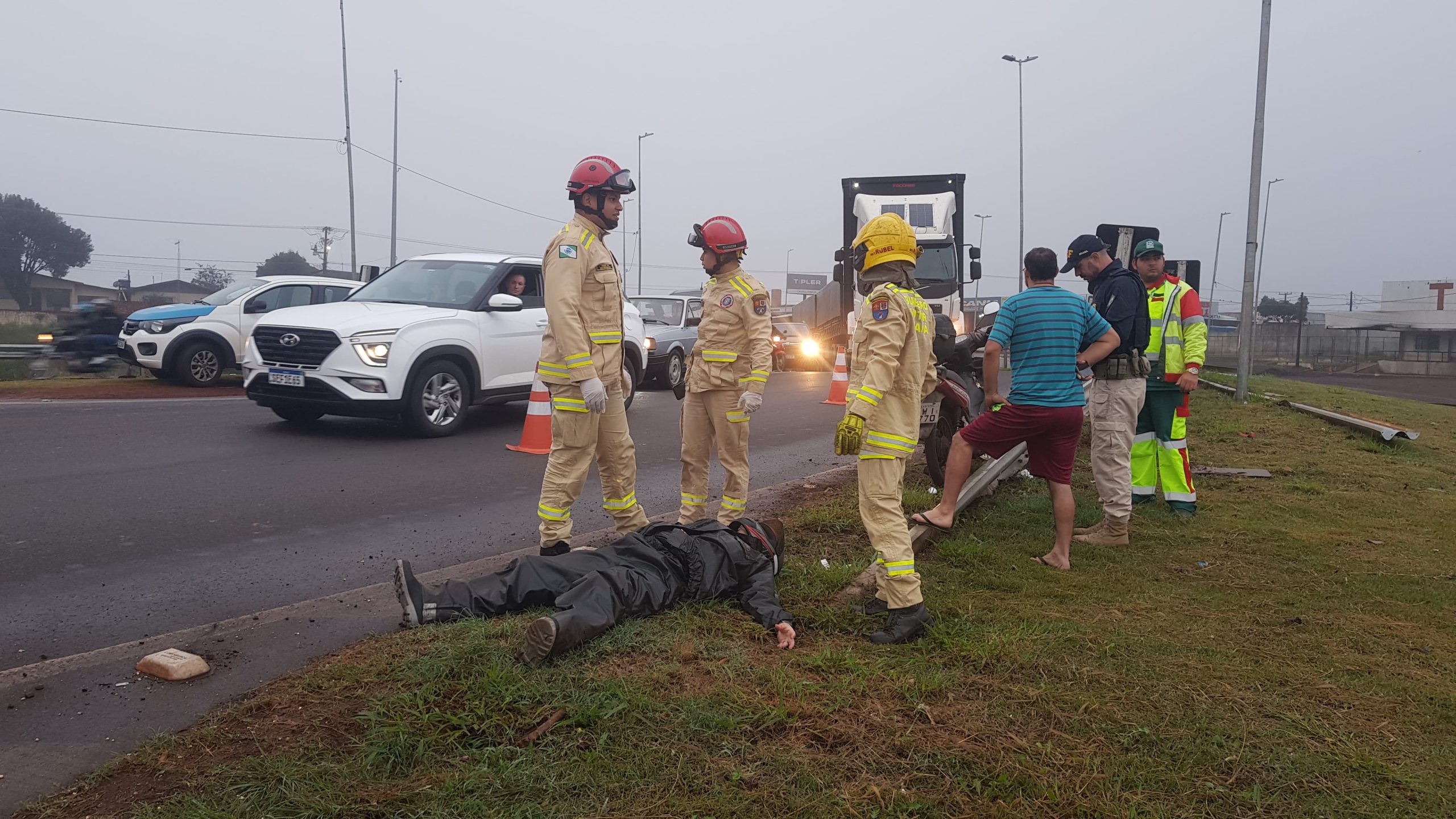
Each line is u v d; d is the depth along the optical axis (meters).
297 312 9.83
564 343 4.88
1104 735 3.15
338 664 3.62
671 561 4.34
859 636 4.11
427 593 4.07
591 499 7.47
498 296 10.28
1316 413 12.98
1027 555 5.74
